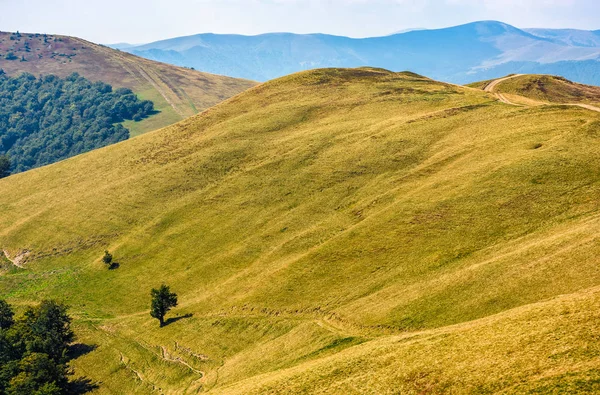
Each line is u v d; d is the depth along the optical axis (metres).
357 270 66.12
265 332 61.69
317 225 82.75
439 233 66.31
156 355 66.12
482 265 54.47
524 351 33.91
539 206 63.91
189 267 85.50
